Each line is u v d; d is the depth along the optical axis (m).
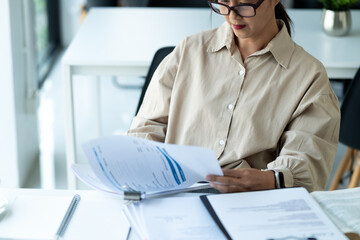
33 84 2.93
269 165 1.45
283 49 1.51
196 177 1.26
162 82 1.64
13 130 2.70
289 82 1.50
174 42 2.55
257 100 1.50
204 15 2.93
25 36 2.80
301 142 1.46
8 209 1.21
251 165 1.53
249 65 1.53
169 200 1.19
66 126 2.36
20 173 2.82
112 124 3.59
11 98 2.64
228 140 1.53
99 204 1.24
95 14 2.92
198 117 1.55
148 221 1.11
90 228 1.15
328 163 1.49
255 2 1.41
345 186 2.84
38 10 4.35
